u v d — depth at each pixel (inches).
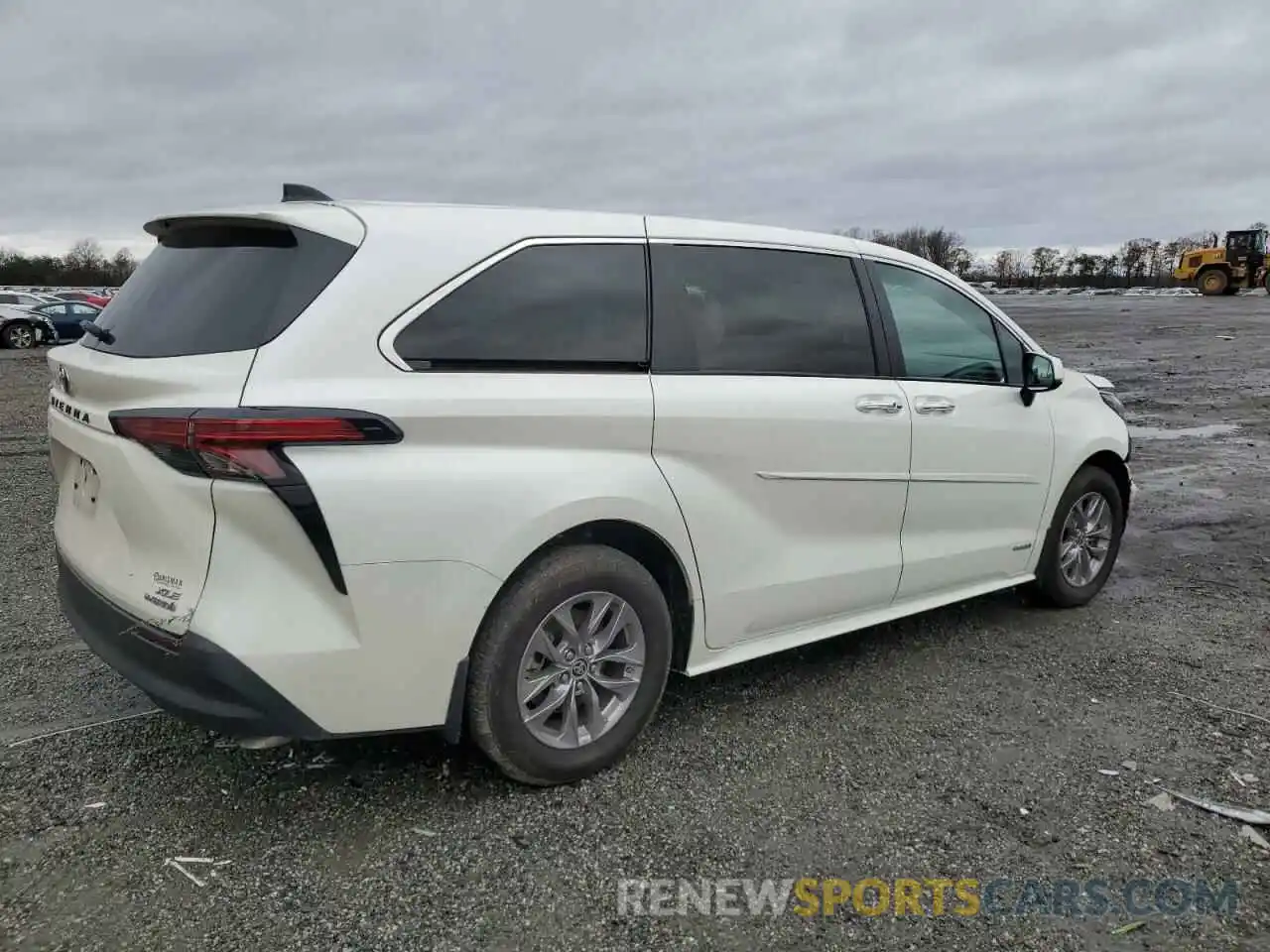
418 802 118.6
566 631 120.9
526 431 114.7
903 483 158.6
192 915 97.0
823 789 124.1
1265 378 615.2
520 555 113.1
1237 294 1839.3
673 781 125.5
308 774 124.9
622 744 128.3
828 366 149.7
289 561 101.2
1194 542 253.6
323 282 106.9
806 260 151.3
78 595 120.5
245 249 114.3
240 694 100.0
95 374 111.9
